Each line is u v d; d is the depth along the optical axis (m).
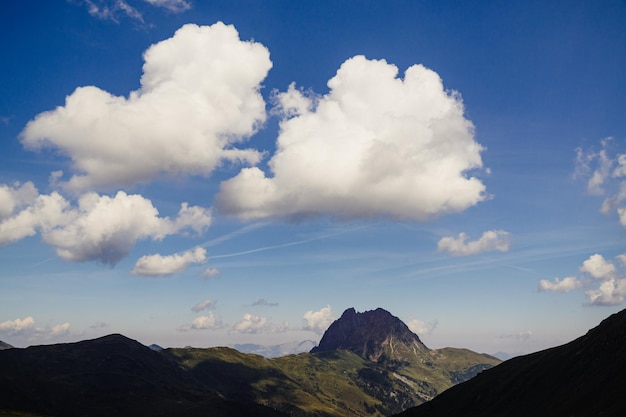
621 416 186.88
